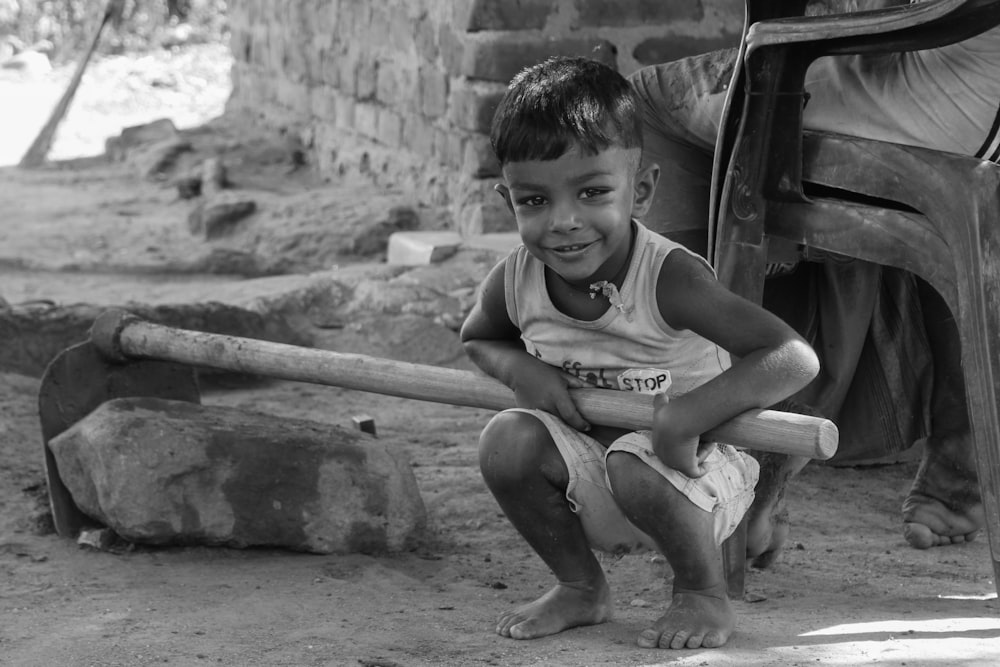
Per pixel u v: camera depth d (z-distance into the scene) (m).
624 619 3.51
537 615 3.36
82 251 9.88
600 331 3.23
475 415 6.37
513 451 3.27
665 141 4.33
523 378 3.32
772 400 3.01
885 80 3.81
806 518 4.88
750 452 3.96
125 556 4.19
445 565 4.21
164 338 4.38
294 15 13.45
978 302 3.34
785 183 3.79
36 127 17.70
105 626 3.47
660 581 4.00
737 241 3.83
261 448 4.23
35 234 10.56
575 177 2.97
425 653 3.20
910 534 4.49
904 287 4.37
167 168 13.59
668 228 4.34
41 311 6.85
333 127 12.49
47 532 4.47
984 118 3.78
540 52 9.20
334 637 3.33
